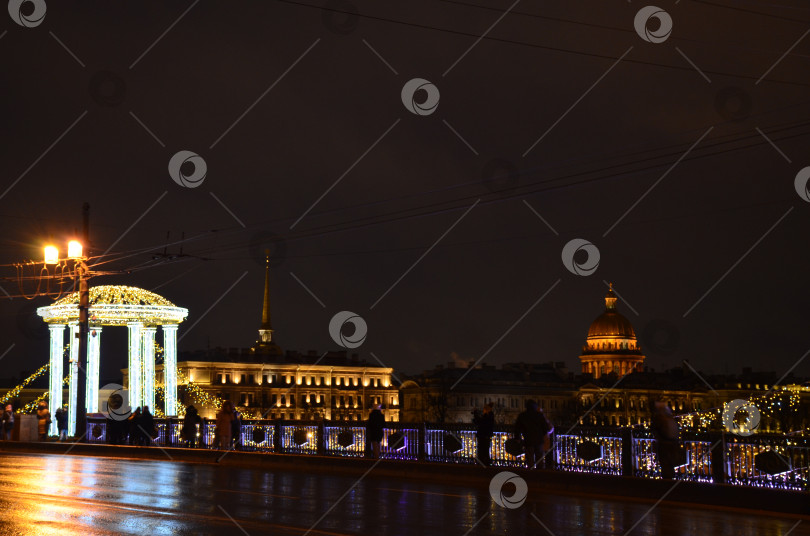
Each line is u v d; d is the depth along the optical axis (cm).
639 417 18588
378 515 1878
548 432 2714
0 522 1719
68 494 2209
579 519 1867
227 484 2542
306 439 3625
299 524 1727
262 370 15800
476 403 17475
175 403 5631
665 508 2091
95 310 5344
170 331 5688
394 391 16988
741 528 1769
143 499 2116
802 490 2044
